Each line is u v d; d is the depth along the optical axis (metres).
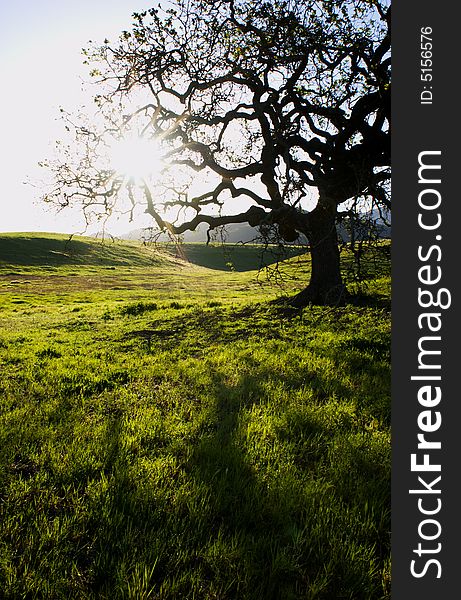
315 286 18.81
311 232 17.64
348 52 13.13
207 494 4.54
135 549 3.69
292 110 15.73
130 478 4.86
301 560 3.68
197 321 19.17
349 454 5.35
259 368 9.83
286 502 4.32
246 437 5.96
